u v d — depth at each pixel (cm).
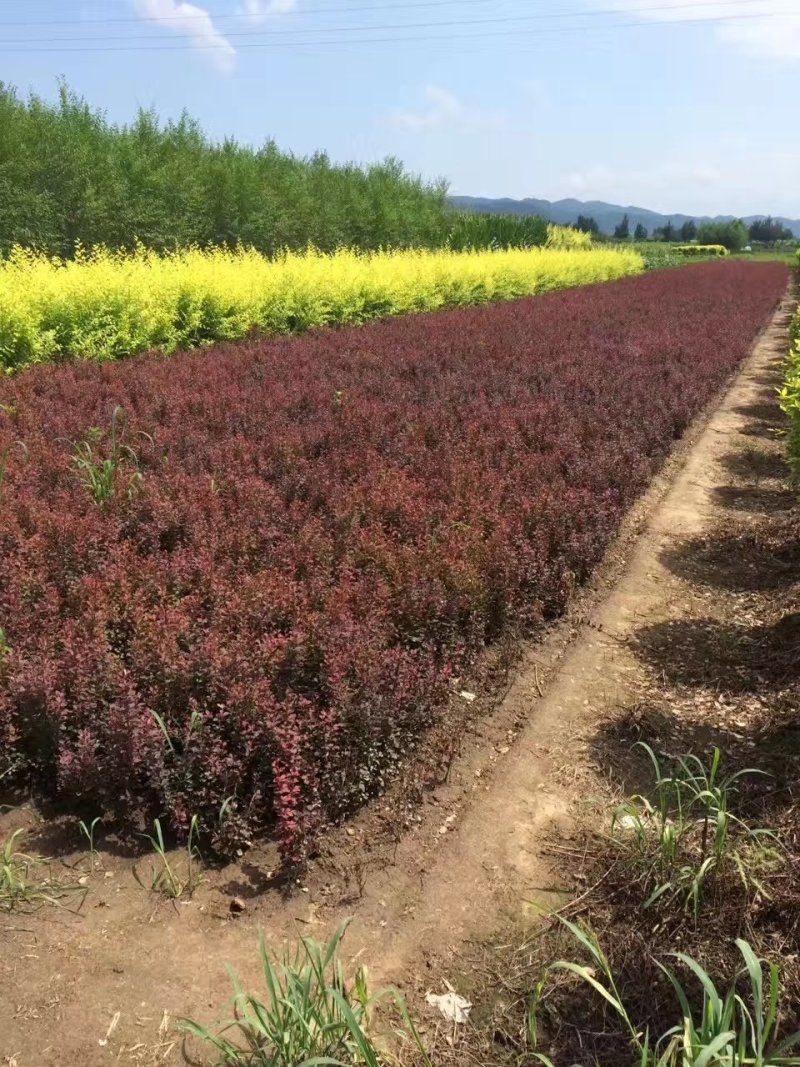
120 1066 231
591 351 1252
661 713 425
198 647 373
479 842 326
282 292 1485
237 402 809
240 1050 230
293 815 299
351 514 533
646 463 763
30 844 314
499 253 3036
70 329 1077
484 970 269
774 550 659
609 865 312
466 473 619
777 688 447
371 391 916
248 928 280
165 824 322
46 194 2098
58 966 262
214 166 2542
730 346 1438
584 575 567
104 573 444
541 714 419
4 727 336
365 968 257
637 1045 230
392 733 347
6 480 565
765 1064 209
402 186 3609
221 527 510
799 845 312
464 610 444
